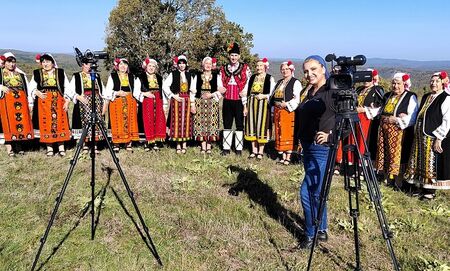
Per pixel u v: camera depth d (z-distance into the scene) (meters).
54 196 5.39
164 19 39.09
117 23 40.03
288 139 7.23
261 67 7.43
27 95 7.15
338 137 3.15
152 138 7.77
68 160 7.10
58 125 7.18
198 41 38.62
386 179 6.52
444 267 3.83
